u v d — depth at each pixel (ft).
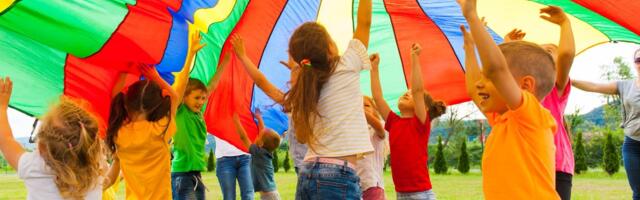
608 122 75.15
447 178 52.03
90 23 10.87
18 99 11.73
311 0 14.26
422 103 12.39
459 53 15.57
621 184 40.29
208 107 15.51
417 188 12.34
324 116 8.71
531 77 7.36
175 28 12.14
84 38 11.12
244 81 15.55
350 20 15.19
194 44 12.15
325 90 8.80
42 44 11.44
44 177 8.98
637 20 11.97
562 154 10.19
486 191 7.45
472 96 8.63
